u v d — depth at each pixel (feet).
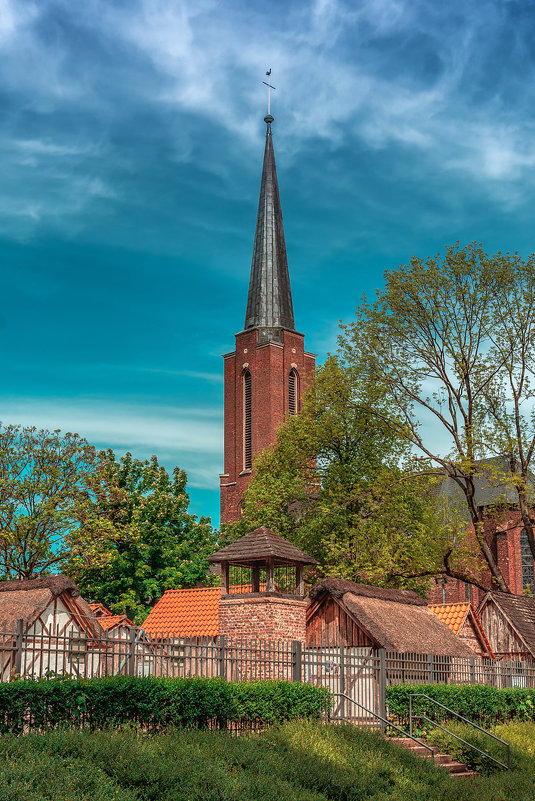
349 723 66.74
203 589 138.41
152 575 175.32
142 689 53.62
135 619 164.04
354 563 136.36
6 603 94.73
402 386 150.10
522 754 70.79
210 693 58.03
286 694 64.75
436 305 144.36
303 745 55.77
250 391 294.87
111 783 39.93
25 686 47.60
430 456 146.82
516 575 224.53
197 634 126.00
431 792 54.29
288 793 45.32
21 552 145.28
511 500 219.61
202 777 43.21
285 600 86.69
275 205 311.27
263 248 306.14
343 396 154.10
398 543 138.21
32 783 37.14
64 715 49.32
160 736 51.70
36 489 146.82
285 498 161.68
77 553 148.25
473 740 70.49
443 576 151.43
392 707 76.59
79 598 99.14
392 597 99.04
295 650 72.33
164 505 179.11
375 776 52.95
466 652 98.27
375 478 148.46
